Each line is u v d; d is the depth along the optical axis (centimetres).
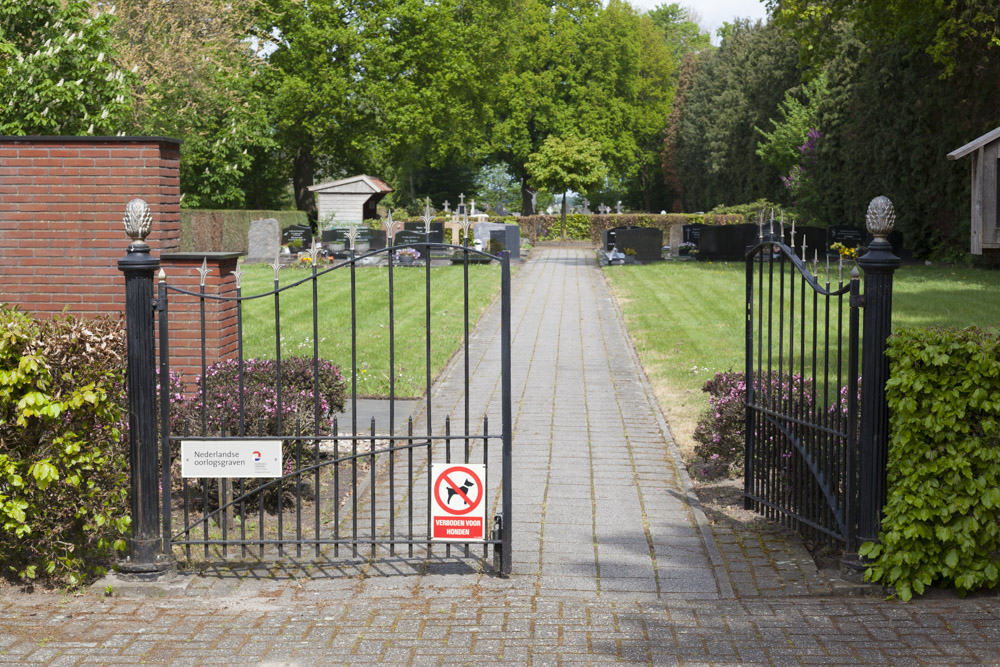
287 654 462
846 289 576
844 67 3491
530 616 515
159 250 983
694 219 4962
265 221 3175
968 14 2245
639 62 6544
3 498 542
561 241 5094
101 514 572
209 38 3020
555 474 821
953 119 2844
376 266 2803
